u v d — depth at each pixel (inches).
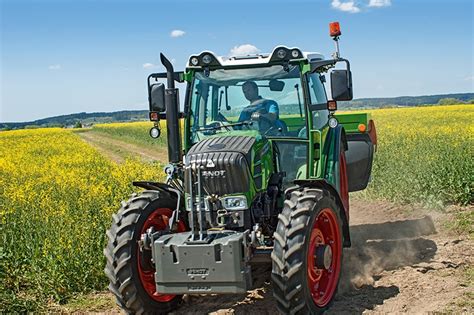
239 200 209.3
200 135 246.1
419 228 349.1
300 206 208.1
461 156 442.0
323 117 271.9
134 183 232.5
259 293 249.8
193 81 251.0
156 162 887.1
